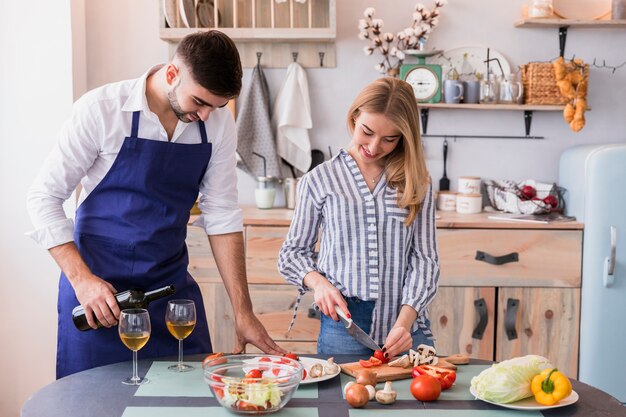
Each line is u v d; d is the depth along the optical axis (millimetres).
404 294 2234
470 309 3520
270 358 1823
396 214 2268
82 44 3756
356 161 2334
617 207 3486
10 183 3602
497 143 4008
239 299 2311
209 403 1712
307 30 3668
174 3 3715
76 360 2191
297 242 2336
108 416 1622
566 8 3904
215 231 2365
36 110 3580
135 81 2189
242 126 3877
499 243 3510
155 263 2238
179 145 2219
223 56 1979
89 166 2223
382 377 1887
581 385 1885
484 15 3936
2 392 3709
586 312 3521
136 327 1817
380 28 3812
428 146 4000
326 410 1686
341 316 2125
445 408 1713
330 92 3957
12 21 3547
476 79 3936
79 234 2227
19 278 3648
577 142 4004
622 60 3969
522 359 1770
